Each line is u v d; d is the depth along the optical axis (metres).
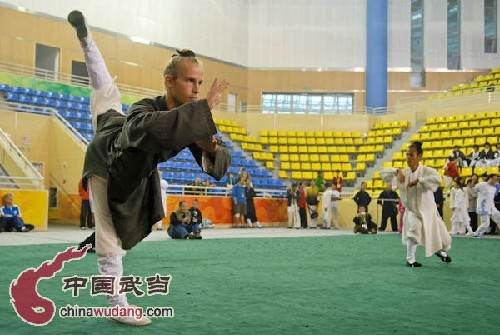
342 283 5.58
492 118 22.44
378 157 24.52
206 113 2.80
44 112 18.92
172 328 3.42
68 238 11.25
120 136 2.99
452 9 28.70
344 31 28.20
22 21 20.92
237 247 9.98
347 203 19.78
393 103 27.91
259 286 5.25
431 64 28.22
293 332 3.37
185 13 25.81
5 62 20.41
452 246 11.45
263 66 28.25
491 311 4.20
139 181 3.15
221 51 27.16
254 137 25.70
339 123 26.02
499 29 28.58
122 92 23.16
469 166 19.78
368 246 10.81
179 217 12.17
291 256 8.45
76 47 22.38
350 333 3.38
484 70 28.34
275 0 28.41
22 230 13.52
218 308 4.10
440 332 3.46
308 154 25.05
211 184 20.19
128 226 3.26
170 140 2.76
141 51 24.27
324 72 28.08
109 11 23.33
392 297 4.77
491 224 17.02
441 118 23.86
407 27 28.16
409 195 7.38
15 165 15.85
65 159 17.84
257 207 20.08
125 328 3.40
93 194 3.33
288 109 27.84
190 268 6.67
